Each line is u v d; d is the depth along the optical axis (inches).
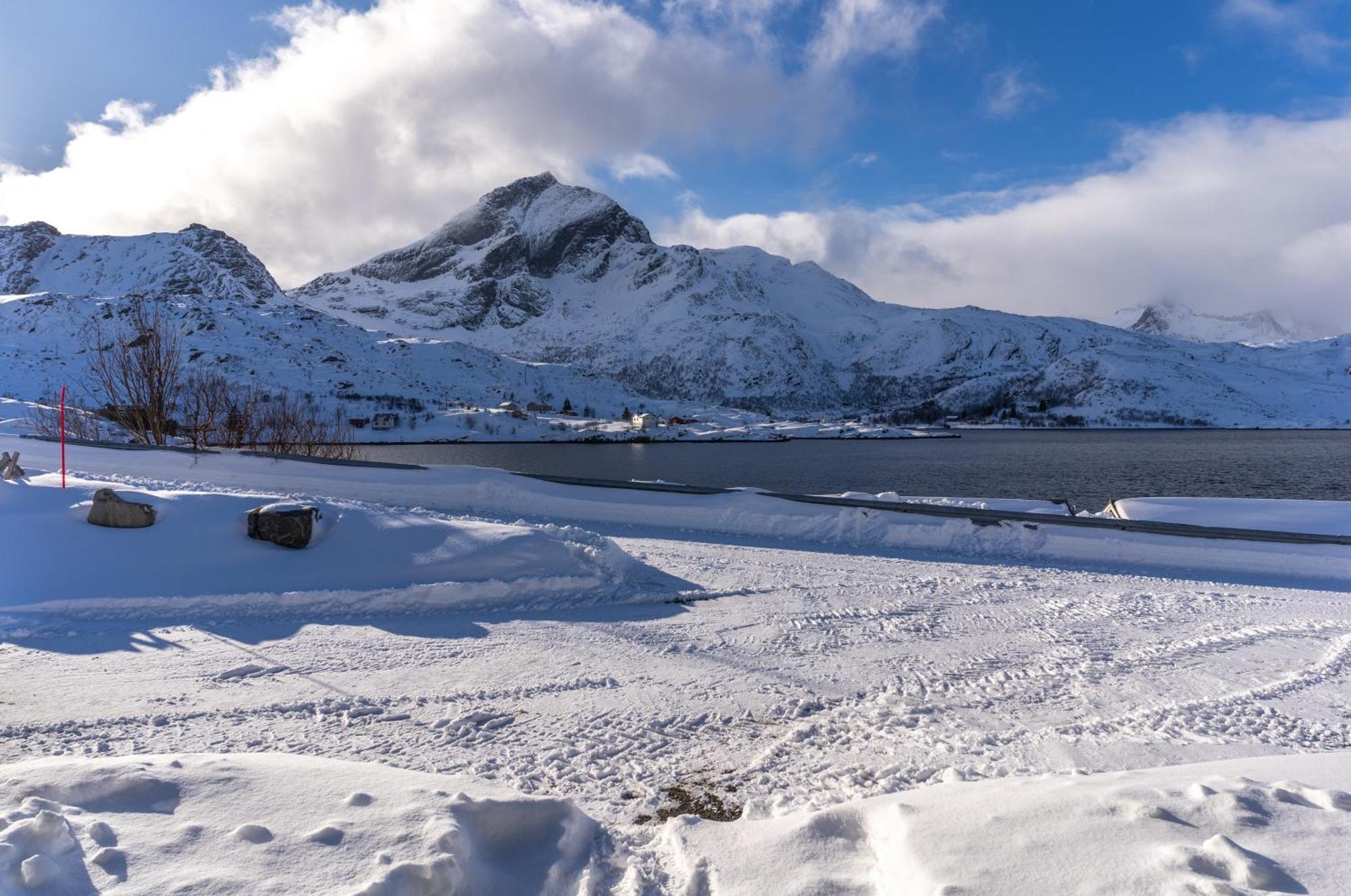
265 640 284.0
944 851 114.4
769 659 277.1
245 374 7755.9
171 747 190.7
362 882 102.9
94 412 895.1
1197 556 473.7
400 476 594.6
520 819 134.8
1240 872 99.3
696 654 281.3
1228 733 215.9
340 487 583.5
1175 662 282.8
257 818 121.6
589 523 541.0
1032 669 271.3
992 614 347.3
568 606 343.3
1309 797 125.0
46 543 341.7
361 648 279.1
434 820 121.4
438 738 202.4
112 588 319.3
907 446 6087.6
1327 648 303.3
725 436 7564.0
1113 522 505.0
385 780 142.8
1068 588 400.5
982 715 226.7
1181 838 111.0
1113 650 295.4
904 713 226.2
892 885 111.3
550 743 200.1
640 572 396.2
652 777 180.9
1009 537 496.7
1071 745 203.2
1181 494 2242.9
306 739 199.2
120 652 265.4
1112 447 5265.8
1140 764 190.7
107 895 97.6
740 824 147.9
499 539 377.1
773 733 210.2
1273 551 474.9
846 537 518.0
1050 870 105.1
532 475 597.3
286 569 347.9
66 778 127.3
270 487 581.9
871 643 299.6
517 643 289.4
